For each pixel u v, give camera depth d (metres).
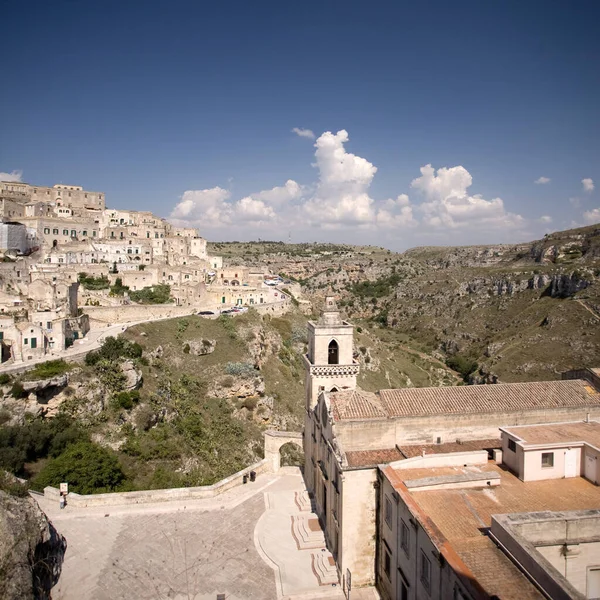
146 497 53.00
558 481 36.03
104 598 37.47
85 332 102.31
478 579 22.83
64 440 66.19
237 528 48.06
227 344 110.81
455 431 46.72
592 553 25.55
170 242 179.25
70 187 187.88
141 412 77.62
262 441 90.19
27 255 133.00
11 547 34.62
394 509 35.22
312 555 43.53
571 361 159.25
